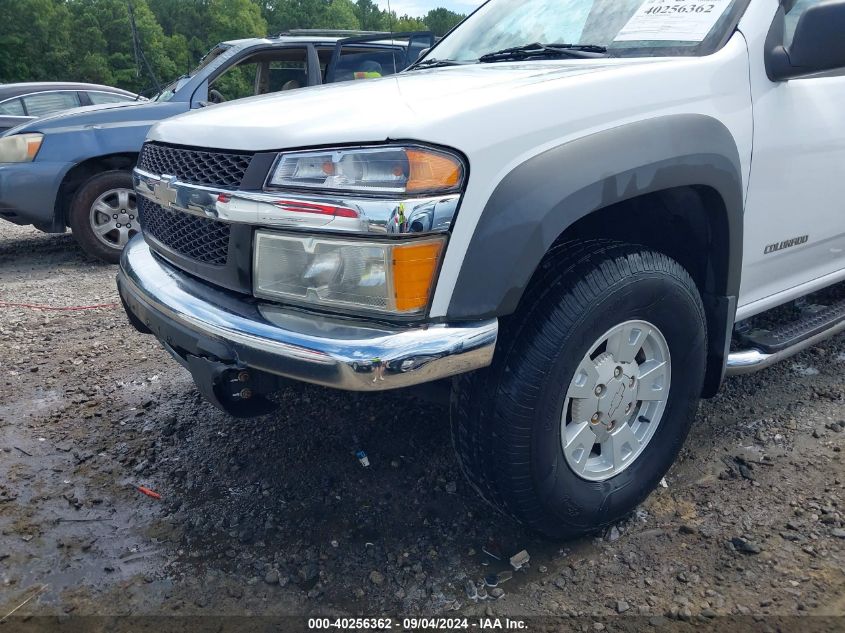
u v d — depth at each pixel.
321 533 2.24
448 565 2.09
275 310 1.80
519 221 1.70
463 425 1.92
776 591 1.93
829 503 2.29
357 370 1.61
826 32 2.15
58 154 5.33
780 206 2.51
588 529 2.12
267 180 1.75
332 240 1.68
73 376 3.42
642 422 2.24
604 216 2.25
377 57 5.89
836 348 3.48
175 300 1.97
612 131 1.88
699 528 2.20
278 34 6.18
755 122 2.29
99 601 1.96
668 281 2.04
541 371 1.83
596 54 2.46
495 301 1.70
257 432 2.85
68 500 2.41
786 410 2.89
